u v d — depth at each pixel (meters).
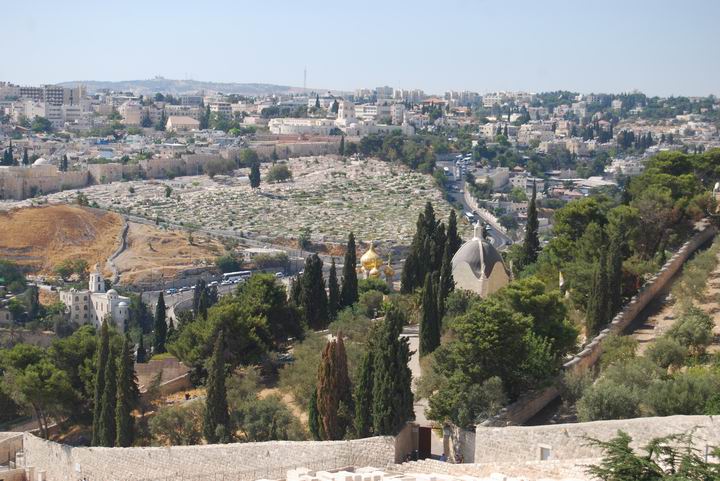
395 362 112.06
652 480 72.50
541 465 93.62
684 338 122.75
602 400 101.69
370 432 113.12
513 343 113.81
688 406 99.62
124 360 132.62
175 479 121.75
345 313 171.62
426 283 138.88
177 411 131.75
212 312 157.75
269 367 153.12
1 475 131.25
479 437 100.44
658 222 173.00
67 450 131.75
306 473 103.44
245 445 117.38
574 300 148.12
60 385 139.00
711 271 155.50
